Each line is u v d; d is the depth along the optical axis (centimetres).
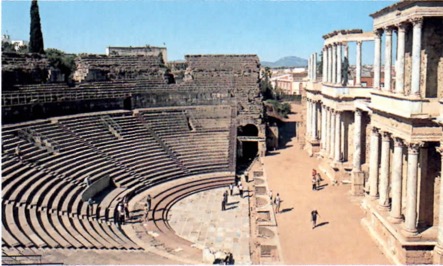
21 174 3550
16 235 2552
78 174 4056
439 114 2469
